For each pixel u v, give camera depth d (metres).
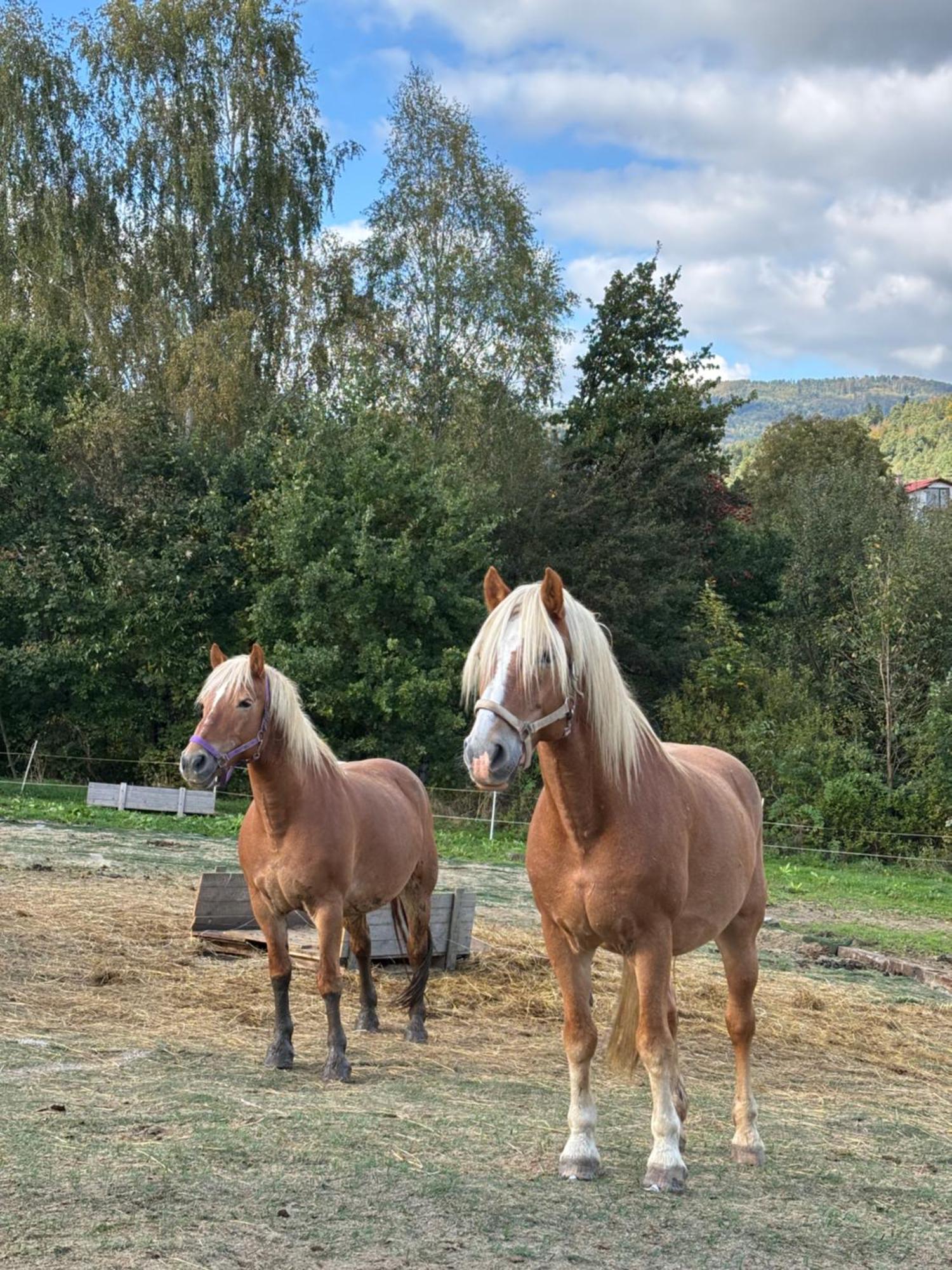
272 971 6.61
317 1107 5.45
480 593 24.47
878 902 16.64
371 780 7.77
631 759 4.71
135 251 29.78
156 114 29.75
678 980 9.66
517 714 4.44
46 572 23.66
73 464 25.39
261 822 6.66
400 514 24.12
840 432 54.53
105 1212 4.01
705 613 29.64
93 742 25.44
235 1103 5.41
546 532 28.88
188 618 23.47
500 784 4.36
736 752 24.41
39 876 11.74
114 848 14.61
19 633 24.61
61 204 28.64
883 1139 5.88
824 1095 6.81
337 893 6.59
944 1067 8.00
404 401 29.03
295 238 30.73
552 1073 6.75
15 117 28.92
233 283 29.73
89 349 28.38
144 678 23.89
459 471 26.03
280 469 25.02
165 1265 3.65
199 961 8.75
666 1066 4.72
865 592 27.03
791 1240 4.28
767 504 50.84
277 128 30.78
